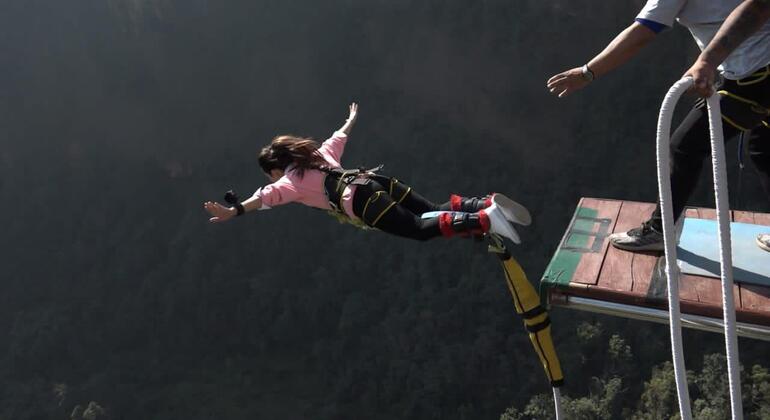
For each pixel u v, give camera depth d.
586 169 50.41
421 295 46.47
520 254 47.75
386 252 50.38
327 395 46.78
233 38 58.91
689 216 4.31
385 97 57.44
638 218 4.29
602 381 35.25
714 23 3.40
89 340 54.91
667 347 36.47
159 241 60.84
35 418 47.81
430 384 41.25
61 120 62.12
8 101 61.28
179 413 46.66
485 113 54.25
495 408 39.91
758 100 3.41
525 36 51.69
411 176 54.88
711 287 3.64
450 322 44.19
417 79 55.94
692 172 3.69
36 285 60.69
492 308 44.50
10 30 59.84
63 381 51.81
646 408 32.91
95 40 59.84
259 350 52.34
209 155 62.47
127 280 58.75
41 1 59.03
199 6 57.72
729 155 40.12
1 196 62.66
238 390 48.41
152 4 57.62
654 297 3.64
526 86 52.75
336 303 51.00
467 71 54.16
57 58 60.38
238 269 54.81
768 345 34.41
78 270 60.16
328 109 59.59
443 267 47.47
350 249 51.62
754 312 3.46
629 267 3.88
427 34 54.47
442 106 55.62
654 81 48.91
